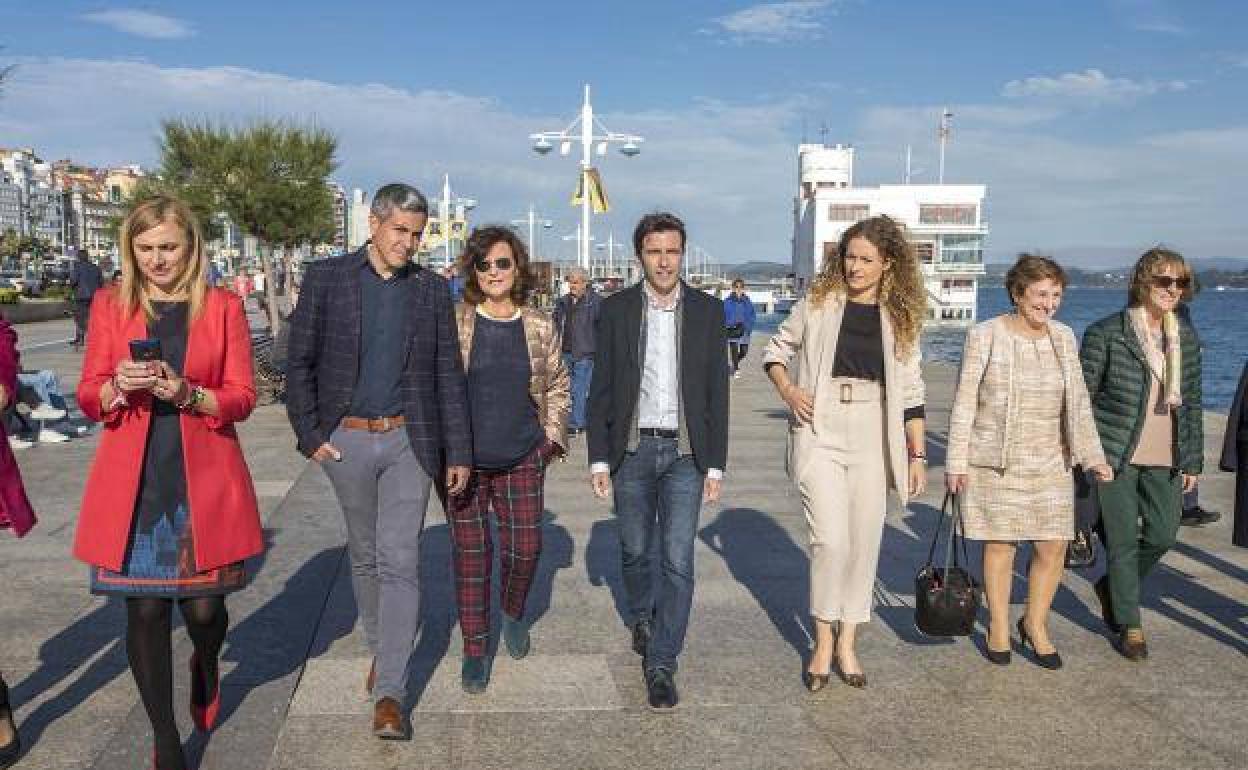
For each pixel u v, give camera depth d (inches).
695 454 161.9
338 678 166.4
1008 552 179.3
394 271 151.1
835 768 137.4
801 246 5462.6
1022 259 177.0
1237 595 220.8
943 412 538.6
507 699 159.5
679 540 162.7
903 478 163.2
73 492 307.1
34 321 1294.3
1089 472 185.5
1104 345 189.5
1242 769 138.7
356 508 152.4
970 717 155.1
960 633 171.9
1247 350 2664.9
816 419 166.1
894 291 164.7
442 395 153.8
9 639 181.6
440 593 214.1
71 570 223.9
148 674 127.7
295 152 815.7
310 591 211.8
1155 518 188.5
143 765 134.8
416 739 144.6
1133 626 182.2
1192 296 187.9
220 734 144.8
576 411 476.1
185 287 133.8
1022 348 175.9
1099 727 151.9
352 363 147.8
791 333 172.9
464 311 166.1
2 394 132.6
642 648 178.7
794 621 199.5
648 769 136.2
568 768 136.2
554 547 253.9
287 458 372.8
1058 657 177.3
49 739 142.9
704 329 163.6
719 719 153.1
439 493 167.2
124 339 130.2
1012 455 175.5
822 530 164.4
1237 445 188.7
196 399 126.3
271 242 846.5
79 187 7780.5
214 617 134.4
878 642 189.3
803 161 5526.6
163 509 128.5
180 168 822.5
